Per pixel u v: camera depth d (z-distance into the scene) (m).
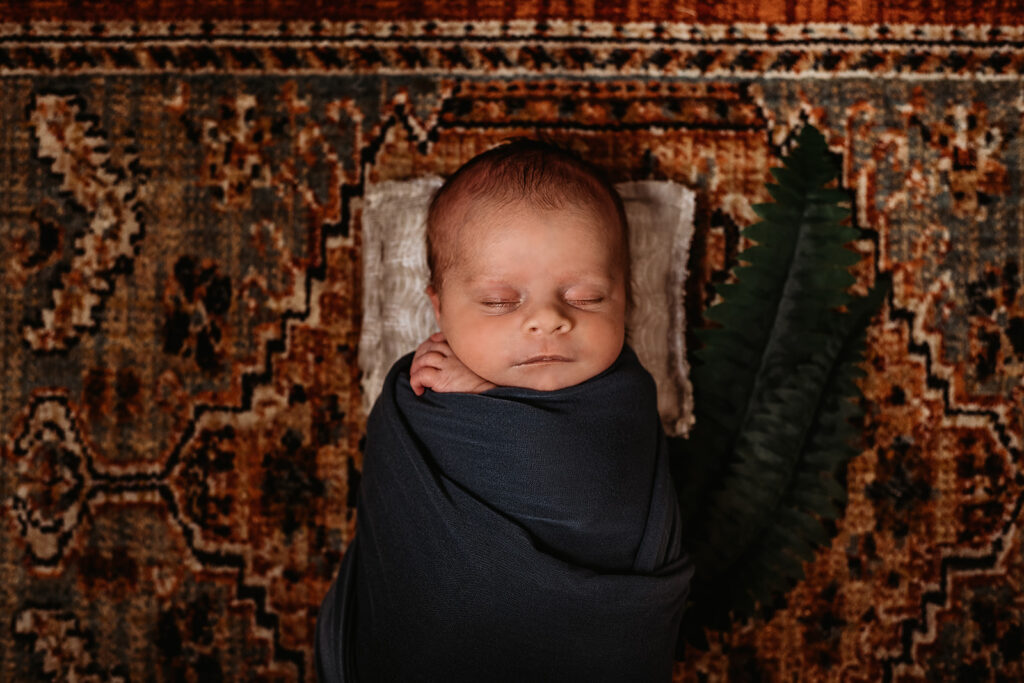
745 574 1.15
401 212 1.21
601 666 0.94
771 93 1.25
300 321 1.25
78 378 1.25
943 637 1.25
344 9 1.24
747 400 1.15
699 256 1.25
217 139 1.25
